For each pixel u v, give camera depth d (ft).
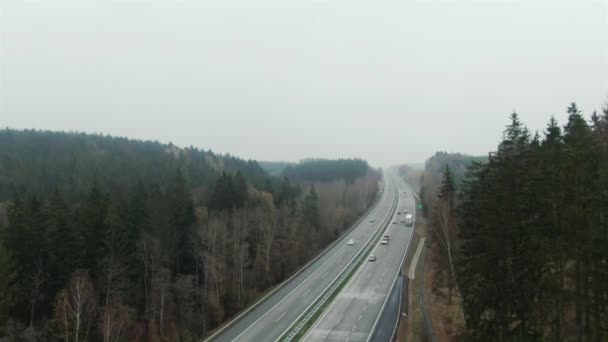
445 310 152.87
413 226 363.35
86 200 181.16
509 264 88.22
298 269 243.40
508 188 88.89
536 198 84.84
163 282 170.30
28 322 146.41
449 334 129.29
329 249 293.64
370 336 142.92
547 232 82.89
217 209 246.88
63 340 137.90
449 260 155.43
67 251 154.92
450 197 186.80
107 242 161.27
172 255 191.93
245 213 234.17
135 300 173.37
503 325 92.43
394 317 159.74
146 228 182.80
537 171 86.07
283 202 298.56
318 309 173.27
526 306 85.61
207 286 196.85
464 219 123.24
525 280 85.46
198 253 198.80
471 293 102.17
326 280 218.59
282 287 208.85
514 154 95.66
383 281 212.23
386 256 265.34
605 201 73.72
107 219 166.30
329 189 508.53
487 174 114.21
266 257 235.40
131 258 173.17
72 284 140.97
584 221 77.36
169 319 174.09
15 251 147.13
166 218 190.08
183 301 179.42
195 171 421.18
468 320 116.16
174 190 221.25
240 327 156.87
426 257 252.62
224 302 191.83
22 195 261.65
